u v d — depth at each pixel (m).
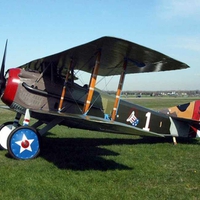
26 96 6.90
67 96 7.34
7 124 7.34
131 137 9.97
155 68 6.83
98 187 4.46
